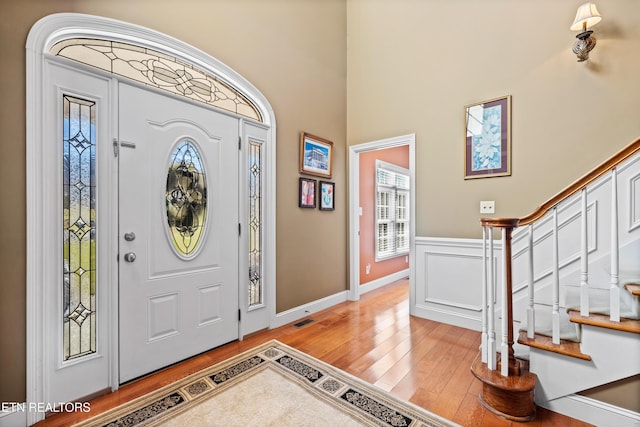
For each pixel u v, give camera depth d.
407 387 1.85
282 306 2.97
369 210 4.34
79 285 1.70
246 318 2.63
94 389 1.74
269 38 2.87
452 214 2.94
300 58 3.20
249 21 2.69
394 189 5.04
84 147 1.72
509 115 2.60
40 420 1.54
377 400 1.72
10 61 1.49
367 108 3.64
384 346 2.45
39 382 1.55
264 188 2.80
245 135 2.62
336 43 3.70
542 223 2.39
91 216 1.75
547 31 2.45
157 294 2.04
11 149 1.49
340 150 3.74
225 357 2.25
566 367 1.57
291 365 2.12
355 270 3.82
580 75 2.30
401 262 5.19
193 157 2.25
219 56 2.45
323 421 1.55
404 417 1.58
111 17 1.85
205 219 2.32
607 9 2.19
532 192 2.50
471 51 2.83
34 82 1.54
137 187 1.94
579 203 2.22
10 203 1.48
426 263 3.11
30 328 1.53
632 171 2.02
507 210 2.63
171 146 2.12
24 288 1.52
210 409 1.64
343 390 1.82
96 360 1.75
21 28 1.52
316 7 3.41
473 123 2.81
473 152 2.81
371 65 3.60
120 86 1.87
